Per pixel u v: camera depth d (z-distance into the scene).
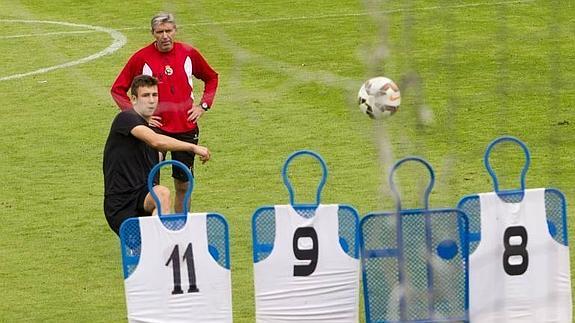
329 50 61.28
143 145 28.34
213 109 50.50
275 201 36.78
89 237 33.12
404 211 22.55
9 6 79.06
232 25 69.00
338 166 40.78
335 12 71.31
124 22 72.50
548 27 64.38
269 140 45.16
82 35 69.06
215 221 22.28
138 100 28.66
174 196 37.72
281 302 22.78
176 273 22.23
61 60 62.69
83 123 49.34
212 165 41.75
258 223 22.67
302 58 59.94
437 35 61.38
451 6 68.75
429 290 22.64
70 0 80.12
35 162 43.22
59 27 71.69
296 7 73.56
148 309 22.25
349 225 22.80
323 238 22.73
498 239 22.89
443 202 34.19
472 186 36.75
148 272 22.17
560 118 46.72
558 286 23.12
